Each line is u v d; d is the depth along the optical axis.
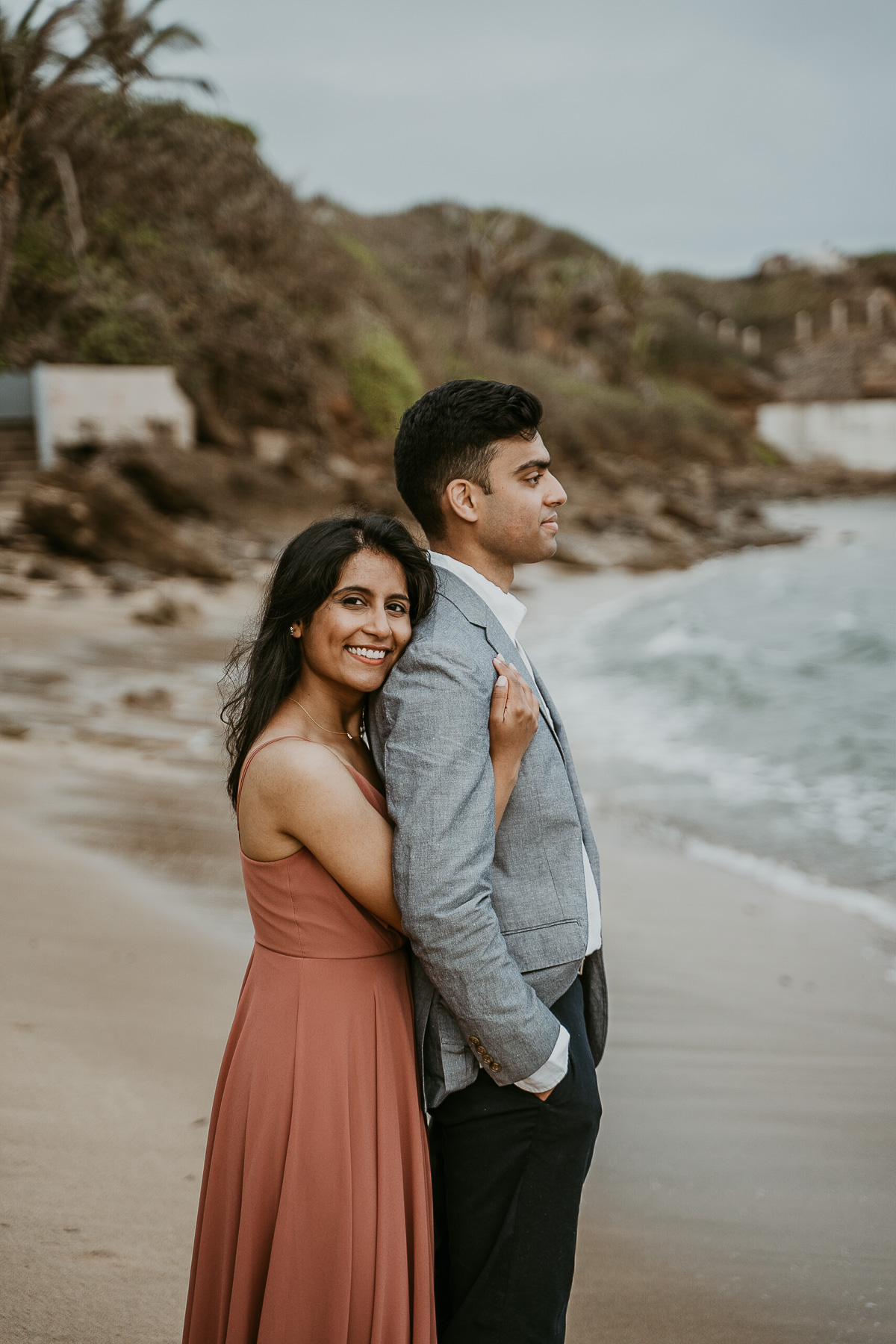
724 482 48.69
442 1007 1.78
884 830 7.34
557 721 1.91
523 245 52.19
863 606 18.38
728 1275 2.58
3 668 10.25
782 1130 3.37
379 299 34.44
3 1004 3.66
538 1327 1.77
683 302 77.12
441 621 1.77
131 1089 3.17
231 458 23.27
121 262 23.05
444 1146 1.82
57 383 21.81
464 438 1.83
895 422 64.31
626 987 4.56
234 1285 1.68
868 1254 2.70
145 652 11.70
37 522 16.61
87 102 14.61
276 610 1.80
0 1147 2.76
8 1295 2.18
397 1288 1.69
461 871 1.59
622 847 6.88
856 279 77.75
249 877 1.78
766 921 5.56
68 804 6.37
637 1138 3.29
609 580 23.88
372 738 1.83
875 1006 4.48
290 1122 1.68
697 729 10.55
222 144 23.69
